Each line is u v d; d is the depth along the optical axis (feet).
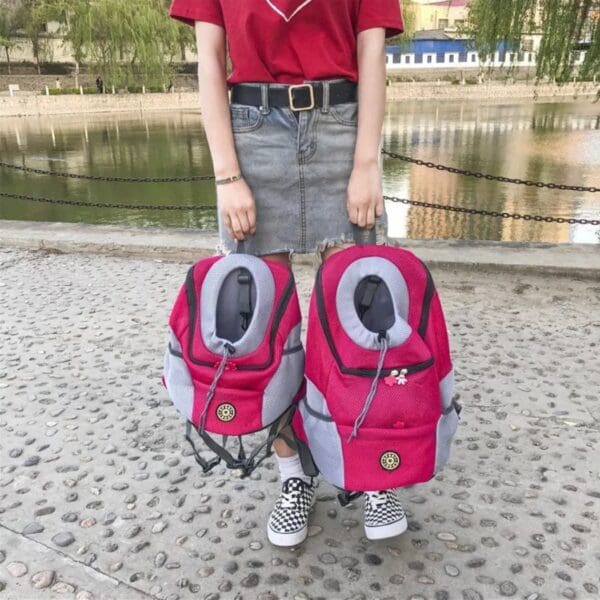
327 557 5.69
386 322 4.73
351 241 5.62
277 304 4.90
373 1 5.11
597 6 24.90
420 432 4.47
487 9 27.12
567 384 8.83
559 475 6.82
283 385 4.87
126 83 132.26
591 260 13.58
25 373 9.51
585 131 73.67
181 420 8.11
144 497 6.59
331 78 5.19
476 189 40.11
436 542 5.85
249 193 5.33
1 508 6.44
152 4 124.98
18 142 78.23
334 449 4.62
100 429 7.93
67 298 12.97
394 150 60.70
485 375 9.14
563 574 5.46
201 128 94.43
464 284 13.12
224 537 5.98
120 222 33.68
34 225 18.26
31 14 128.16
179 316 5.05
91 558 5.73
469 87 163.12
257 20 4.97
